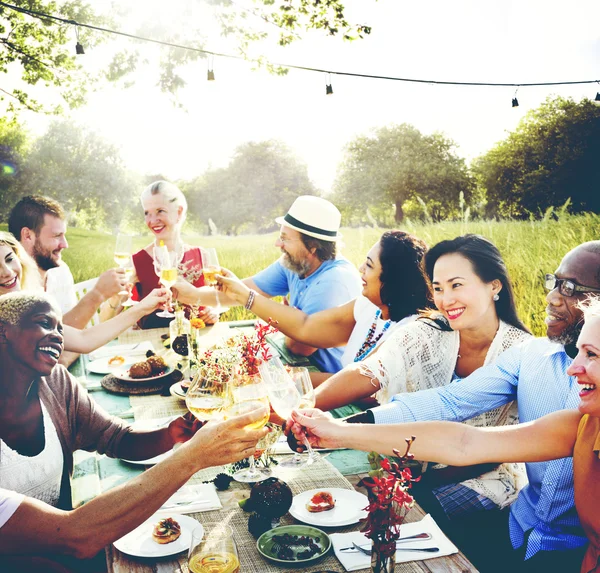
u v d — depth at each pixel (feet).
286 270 14.32
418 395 7.14
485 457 5.90
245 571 5.03
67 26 44.96
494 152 78.07
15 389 5.49
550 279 6.84
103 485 6.48
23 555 5.21
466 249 7.70
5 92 51.67
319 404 8.19
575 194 68.85
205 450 5.00
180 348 10.46
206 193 133.80
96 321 14.64
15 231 11.78
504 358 7.48
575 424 5.78
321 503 5.87
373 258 9.95
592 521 5.40
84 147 116.57
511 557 6.61
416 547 5.28
